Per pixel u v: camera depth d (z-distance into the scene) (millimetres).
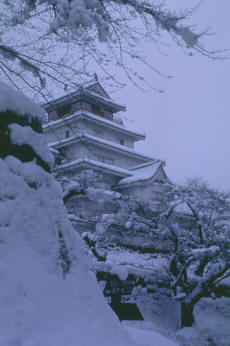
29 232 3801
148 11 5469
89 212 26109
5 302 3141
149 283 19859
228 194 23203
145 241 27344
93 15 5004
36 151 4422
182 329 16828
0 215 3604
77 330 3477
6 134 4109
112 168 29688
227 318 19141
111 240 24828
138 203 25250
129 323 13500
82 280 4184
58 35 5211
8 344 2826
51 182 4488
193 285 20781
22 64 5773
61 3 4691
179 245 21031
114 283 13953
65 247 4250
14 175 3945
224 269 17547
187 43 5363
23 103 4422
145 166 33938
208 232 22234
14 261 3477
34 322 3186
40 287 3520
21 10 5219
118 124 36469
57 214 4367
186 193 23156
